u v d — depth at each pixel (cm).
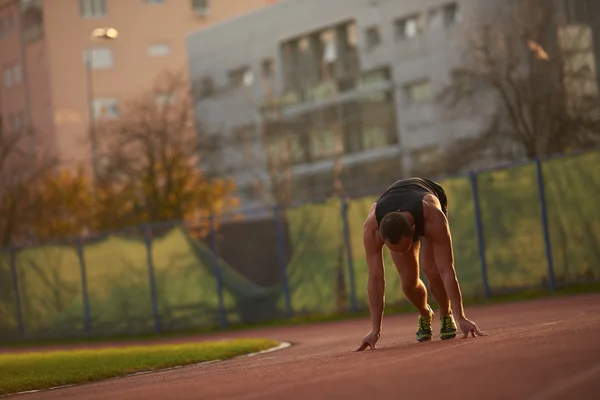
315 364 955
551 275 2752
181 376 1137
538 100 4834
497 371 698
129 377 1375
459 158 5716
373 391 671
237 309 3262
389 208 1070
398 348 1043
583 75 5178
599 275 2694
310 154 7875
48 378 1459
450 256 1071
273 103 7806
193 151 6481
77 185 6531
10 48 10106
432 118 7212
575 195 2719
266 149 7606
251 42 8375
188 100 7112
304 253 3153
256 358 1530
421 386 669
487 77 5141
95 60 9869
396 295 2973
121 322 3506
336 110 7812
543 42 5091
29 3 9881
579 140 4728
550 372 669
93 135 6712
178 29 10094
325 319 3091
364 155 7606
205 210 6362
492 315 2209
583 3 5722
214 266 3306
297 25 8094
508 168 2812
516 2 5444
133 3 9969
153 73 10000
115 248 3506
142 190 6203
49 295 3712
